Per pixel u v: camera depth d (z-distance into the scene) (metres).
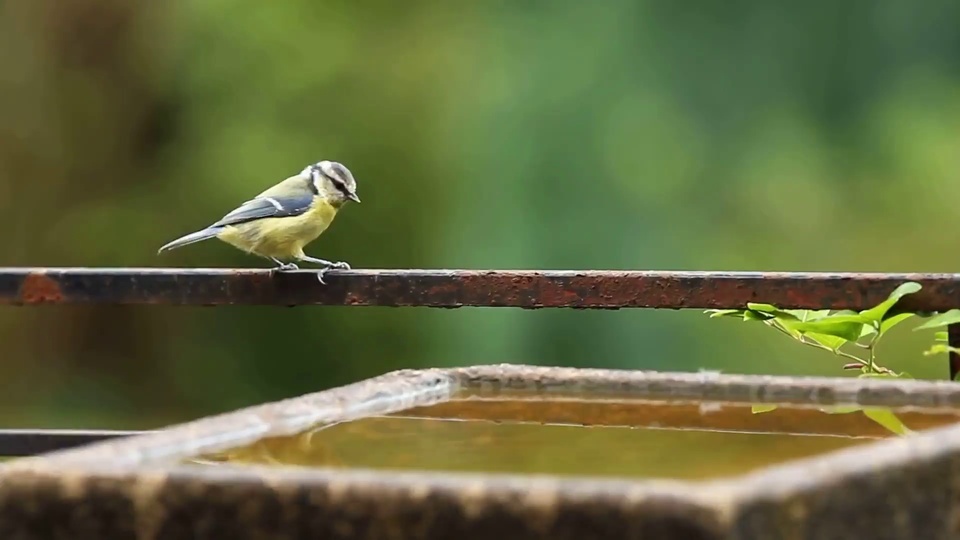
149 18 17.17
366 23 16.61
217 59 16.89
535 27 15.66
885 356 12.98
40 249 17.19
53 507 2.11
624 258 14.83
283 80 16.58
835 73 15.56
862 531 2.00
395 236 16.11
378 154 16.14
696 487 1.87
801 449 2.85
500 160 15.24
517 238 15.05
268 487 2.03
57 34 17.19
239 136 16.58
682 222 14.91
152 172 17.41
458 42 16.14
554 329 14.40
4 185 17.14
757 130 15.30
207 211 16.78
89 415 16.61
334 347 16.41
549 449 2.86
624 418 3.24
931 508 2.11
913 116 15.46
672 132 15.02
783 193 15.07
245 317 16.70
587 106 15.13
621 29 15.29
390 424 3.10
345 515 2.00
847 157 15.59
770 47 15.41
